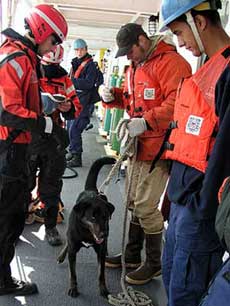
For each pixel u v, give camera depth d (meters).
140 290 2.55
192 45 1.46
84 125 5.31
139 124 2.21
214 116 1.39
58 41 2.13
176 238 1.54
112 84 6.88
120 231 3.42
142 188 2.46
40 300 2.35
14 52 1.96
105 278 2.65
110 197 4.28
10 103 1.94
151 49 2.30
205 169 1.38
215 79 1.39
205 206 1.31
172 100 2.19
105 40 9.72
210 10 1.39
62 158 2.99
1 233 2.19
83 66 5.23
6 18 3.81
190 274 1.49
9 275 2.35
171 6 1.44
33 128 2.03
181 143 1.53
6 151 2.05
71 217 2.43
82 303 2.37
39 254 2.91
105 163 2.81
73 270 2.45
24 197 2.20
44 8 2.06
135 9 4.52
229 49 1.38
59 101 2.68
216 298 1.13
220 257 1.48
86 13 5.46
